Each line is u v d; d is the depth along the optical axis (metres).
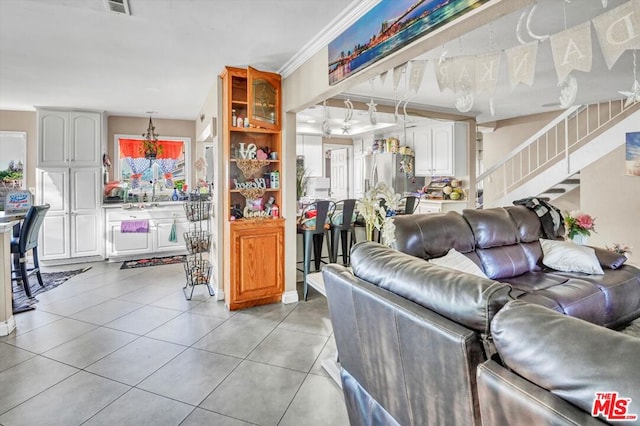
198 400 2.06
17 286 4.23
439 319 1.04
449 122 5.66
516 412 0.76
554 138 5.67
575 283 2.69
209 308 3.56
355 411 1.60
